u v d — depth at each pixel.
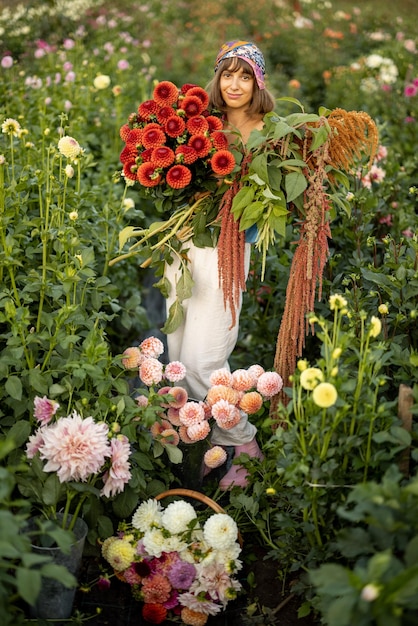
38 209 3.75
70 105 4.82
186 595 2.44
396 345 2.69
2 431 2.78
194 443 2.92
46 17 8.31
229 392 2.83
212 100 3.05
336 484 2.35
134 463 2.75
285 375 3.05
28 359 2.72
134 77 6.97
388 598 1.71
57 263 3.14
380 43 10.32
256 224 2.91
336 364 2.36
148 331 4.64
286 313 2.99
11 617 2.02
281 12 12.28
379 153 4.43
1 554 1.80
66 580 1.91
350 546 1.98
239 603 2.60
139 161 2.86
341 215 3.96
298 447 2.38
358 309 3.12
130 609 2.54
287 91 8.16
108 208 3.80
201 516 2.73
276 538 2.83
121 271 4.23
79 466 2.36
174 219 3.02
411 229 3.86
